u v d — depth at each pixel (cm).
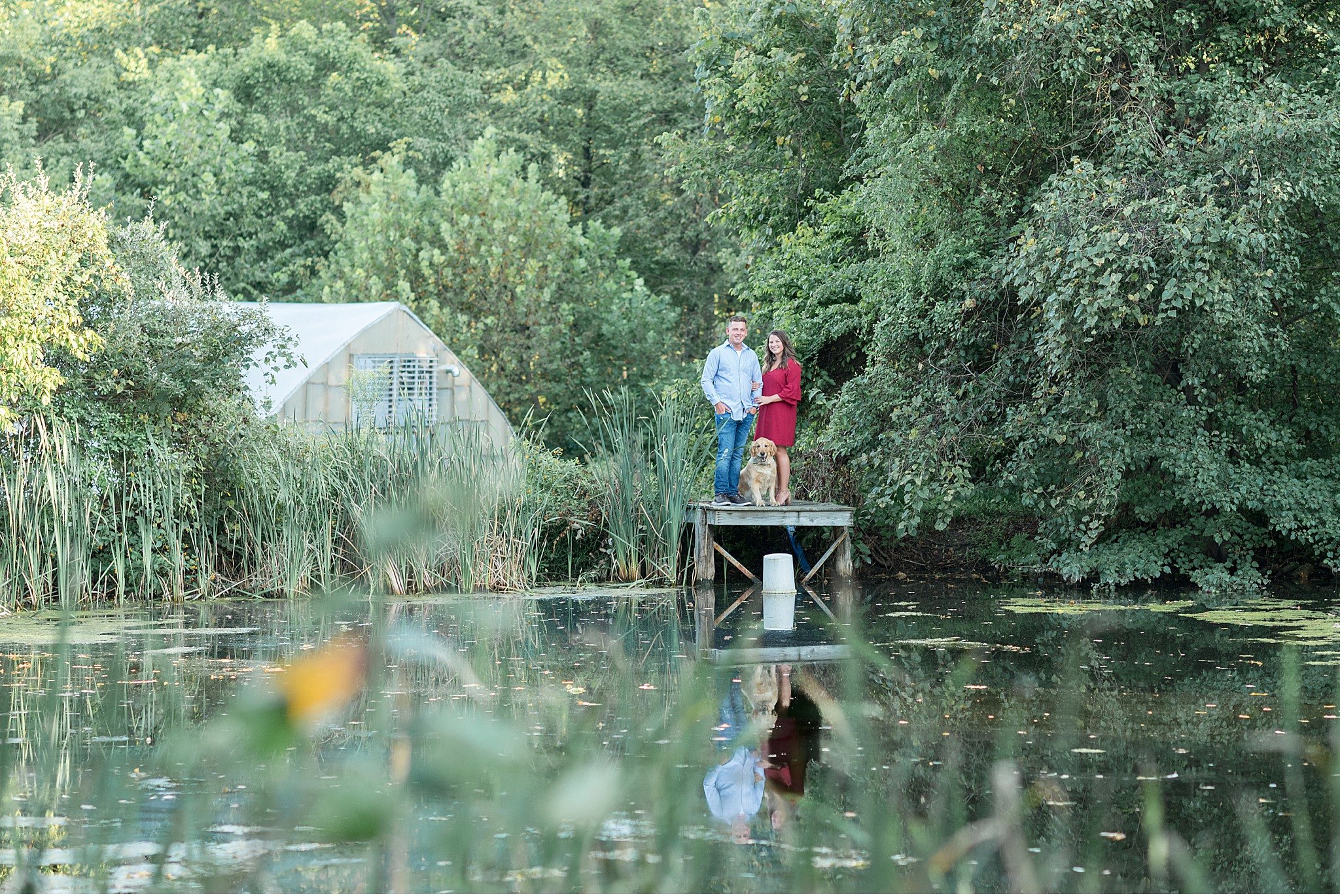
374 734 619
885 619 1177
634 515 1577
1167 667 880
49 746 615
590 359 2958
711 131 2322
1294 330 1541
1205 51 1473
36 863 427
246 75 3362
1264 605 1284
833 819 366
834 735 659
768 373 1595
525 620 1171
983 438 1544
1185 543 1558
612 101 3441
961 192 1605
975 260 1564
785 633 1072
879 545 1697
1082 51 1387
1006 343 1584
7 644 987
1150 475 1533
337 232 3105
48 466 1227
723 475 1576
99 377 1317
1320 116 1317
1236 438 1530
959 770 580
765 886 408
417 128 3391
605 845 437
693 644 1004
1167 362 1511
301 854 436
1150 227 1297
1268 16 1420
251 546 1412
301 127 3394
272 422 1450
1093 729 677
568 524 1590
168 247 1477
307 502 1391
